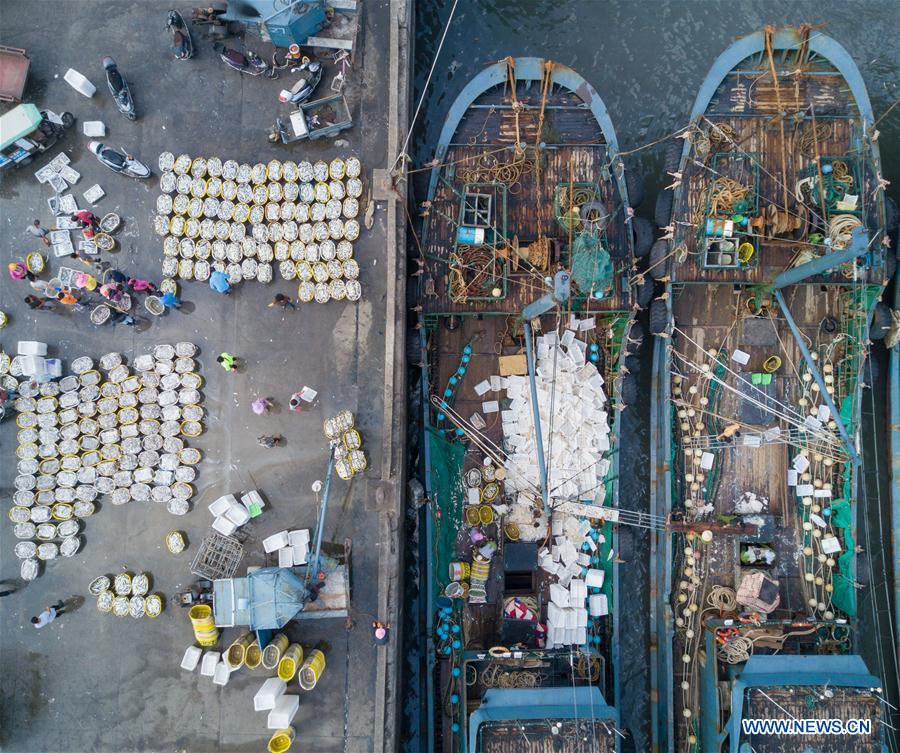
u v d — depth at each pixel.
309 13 14.66
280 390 15.41
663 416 17.36
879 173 16.61
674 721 16.94
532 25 18.55
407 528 17.09
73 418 15.09
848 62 16.78
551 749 14.54
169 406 15.26
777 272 16.69
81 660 15.12
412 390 17.33
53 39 15.46
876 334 17.44
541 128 16.75
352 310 15.45
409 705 17.39
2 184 15.37
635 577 17.80
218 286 14.98
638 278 16.31
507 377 17.20
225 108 15.52
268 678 14.97
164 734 15.01
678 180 16.52
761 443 17.22
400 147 15.51
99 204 15.47
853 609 16.70
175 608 15.16
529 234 16.69
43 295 15.26
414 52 18.00
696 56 18.55
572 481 16.97
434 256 16.44
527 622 16.72
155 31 15.52
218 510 14.99
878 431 18.17
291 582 14.16
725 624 16.11
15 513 15.06
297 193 15.34
